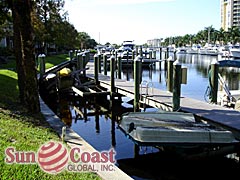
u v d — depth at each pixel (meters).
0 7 11.23
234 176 7.83
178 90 10.48
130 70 35.00
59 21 39.56
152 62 38.34
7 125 7.19
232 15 106.94
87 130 11.70
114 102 15.38
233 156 8.34
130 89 14.38
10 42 35.62
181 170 8.16
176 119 9.55
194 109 10.41
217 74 11.72
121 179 5.28
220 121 8.91
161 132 8.28
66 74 17.41
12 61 28.02
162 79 28.53
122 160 8.62
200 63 45.81
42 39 34.94
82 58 23.36
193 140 8.25
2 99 11.16
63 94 17.19
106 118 13.62
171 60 13.95
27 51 10.08
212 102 11.83
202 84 24.19
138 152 9.12
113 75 15.31
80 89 17.41
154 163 8.42
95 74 17.98
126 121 9.56
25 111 10.03
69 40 45.78
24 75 10.36
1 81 14.91
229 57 44.31
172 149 8.57
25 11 10.00
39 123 8.77
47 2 29.08
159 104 11.51
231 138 8.30
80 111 14.90
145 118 9.56
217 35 99.62
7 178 4.48
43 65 19.28
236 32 90.81
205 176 7.85
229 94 13.26
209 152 8.34
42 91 17.44
